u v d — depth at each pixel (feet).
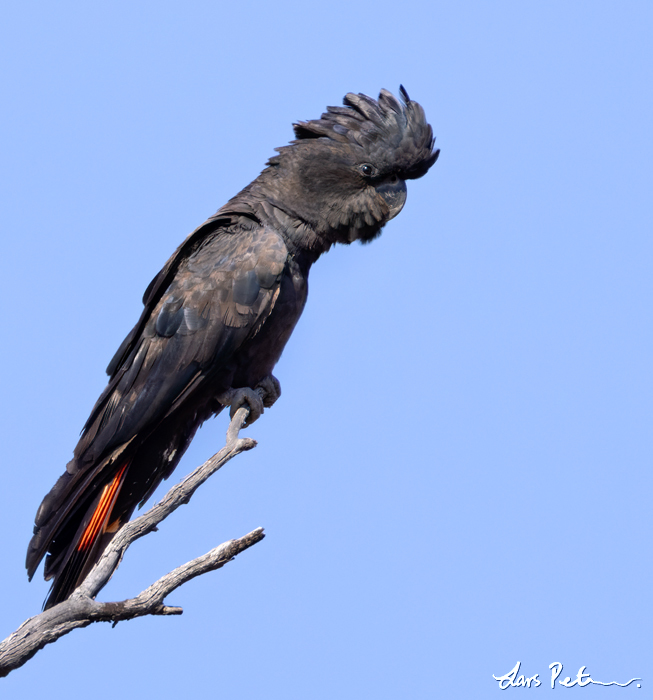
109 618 22.00
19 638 20.95
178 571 22.77
